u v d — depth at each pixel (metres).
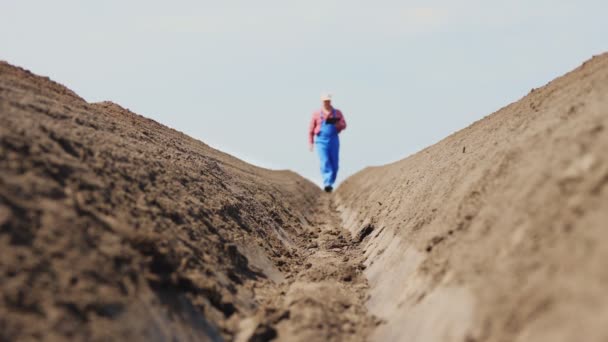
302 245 12.31
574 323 3.75
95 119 9.25
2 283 4.23
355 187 24.44
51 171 5.96
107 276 5.05
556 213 4.86
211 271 6.91
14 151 5.79
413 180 11.98
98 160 7.18
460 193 7.53
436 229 7.24
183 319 5.51
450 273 5.81
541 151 6.15
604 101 5.95
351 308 7.20
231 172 15.45
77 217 5.51
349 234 14.23
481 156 8.19
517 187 5.94
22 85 8.70
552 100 8.00
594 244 4.15
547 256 4.53
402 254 8.00
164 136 13.16
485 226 5.93
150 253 5.89
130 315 4.86
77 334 4.27
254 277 8.10
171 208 7.61
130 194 7.07
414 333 5.52
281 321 6.45
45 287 4.45
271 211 13.72
